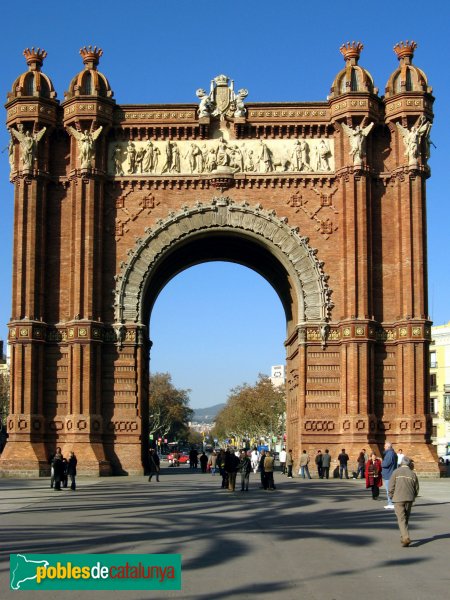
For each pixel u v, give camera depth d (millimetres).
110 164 83562
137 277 82125
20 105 82188
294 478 79250
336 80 82875
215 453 93438
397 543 32594
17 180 82625
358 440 77688
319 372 80500
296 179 82938
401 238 81000
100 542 31844
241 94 83812
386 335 80812
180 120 83500
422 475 76500
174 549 30375
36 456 78062
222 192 83250
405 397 78875
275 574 25766
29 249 81000
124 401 80500
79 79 82625
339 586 23938
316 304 81312
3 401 156625
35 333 80062
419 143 81375
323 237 82250
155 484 69750
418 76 82312
